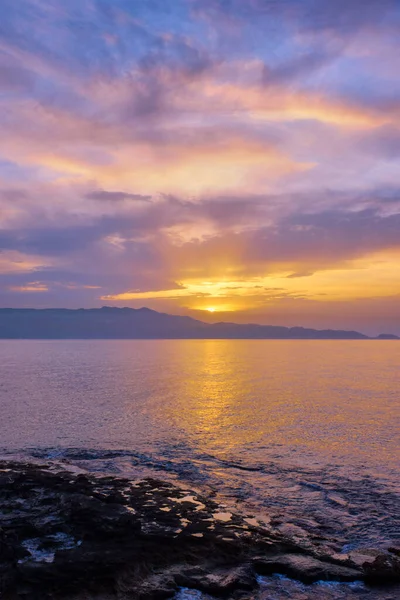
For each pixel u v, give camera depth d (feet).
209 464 49.11
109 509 32.14
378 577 24.47
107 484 40.24
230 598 22.72
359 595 23.35
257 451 54.90
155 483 40.91
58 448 56.03
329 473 45.88
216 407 88.79
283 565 25.66
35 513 31.83
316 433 65.10
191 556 26.07
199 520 31.35
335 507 36.45
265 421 74.28
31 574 23.03
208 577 24.16
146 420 74.69
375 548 29.04
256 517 33.99
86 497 34.68
